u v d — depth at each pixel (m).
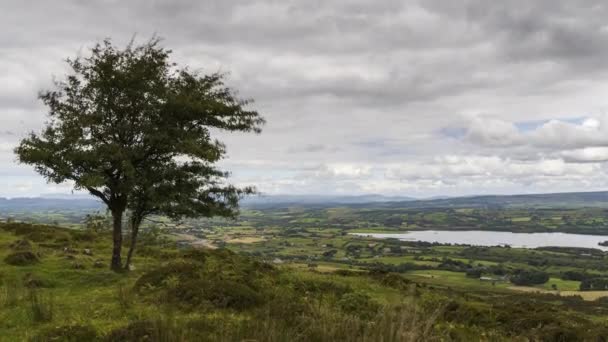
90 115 19.52
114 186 20.08
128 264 20.88
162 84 20.91
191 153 20.06
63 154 19.17
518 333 12.77
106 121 20.25
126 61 20.52
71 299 14.20
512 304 17.05
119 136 20.38
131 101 20.28
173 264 15.89
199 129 21.95
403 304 8.95
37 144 19.20
